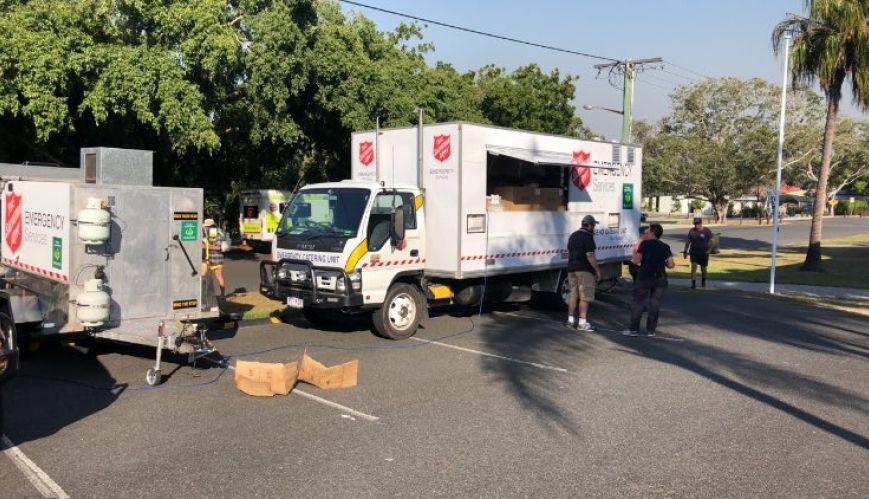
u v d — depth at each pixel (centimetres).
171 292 872
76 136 2008
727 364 905
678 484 503
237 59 1800
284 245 1041
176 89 1579
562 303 1316
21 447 562
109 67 1541
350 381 761
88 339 929
